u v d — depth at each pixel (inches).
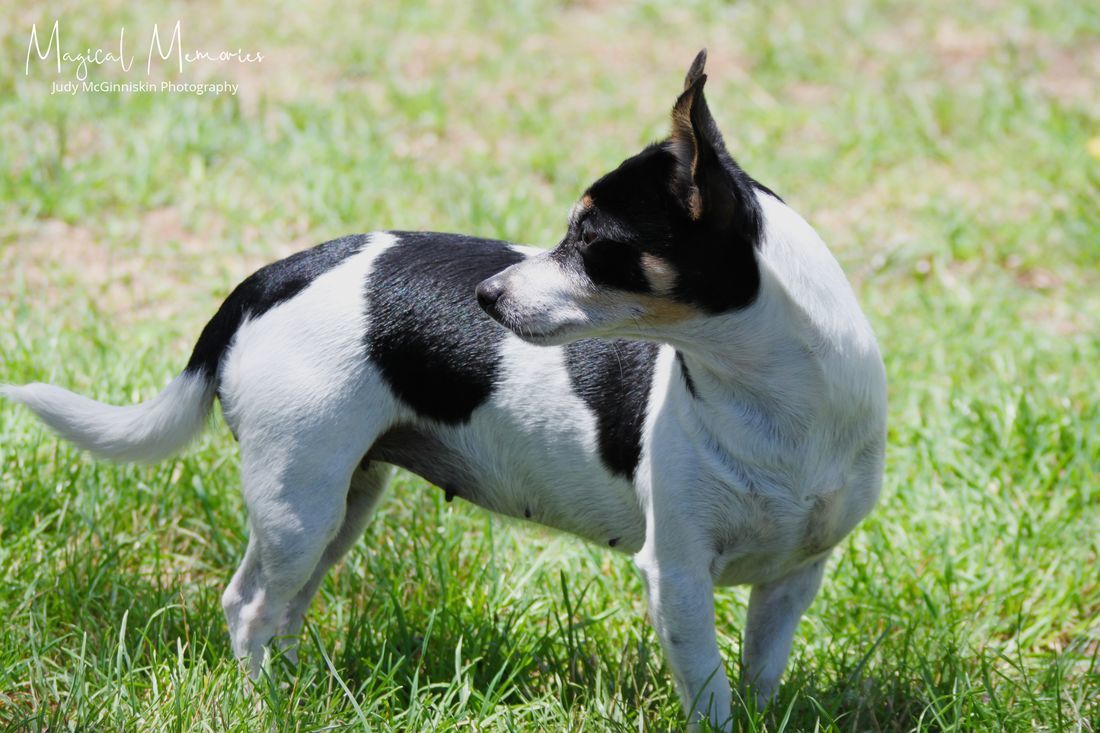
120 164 521.7
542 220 487.5
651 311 229.0
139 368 382.0
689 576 241.4
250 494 262.1
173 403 271.6
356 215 491.5
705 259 222.4
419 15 703.7
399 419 262.8
